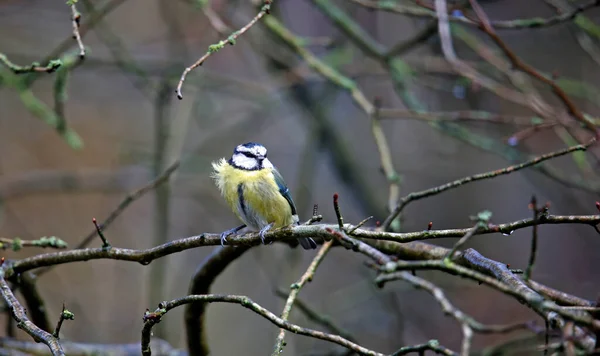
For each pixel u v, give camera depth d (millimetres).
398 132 15297
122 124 15961
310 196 13055
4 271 6305
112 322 13172
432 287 6246
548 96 13688
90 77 15102
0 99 14930
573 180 10086
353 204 14555
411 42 11039
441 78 12922
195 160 14102
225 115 15961
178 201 15273
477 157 14648
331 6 11398
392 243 6641
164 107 11812
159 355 8164
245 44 14523
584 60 13625
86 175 13148
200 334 7273
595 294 13133
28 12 13445
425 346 5117
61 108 9805
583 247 13844
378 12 13828
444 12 8672
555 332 5520
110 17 15609
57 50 9844
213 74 12828
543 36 13648
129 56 12086
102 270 13711
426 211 14664
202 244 5785
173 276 13961
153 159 12289
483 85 9398
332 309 12672
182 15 14117
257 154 7438
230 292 14008
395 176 8875
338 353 9219
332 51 12938
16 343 7512
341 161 13758
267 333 13492
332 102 13258
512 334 12711
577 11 9047
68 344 7707
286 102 14352
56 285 13289
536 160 6113
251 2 10891
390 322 13258
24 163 14828
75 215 14594
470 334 5992
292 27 15531
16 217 14148
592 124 8430
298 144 16234
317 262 6234
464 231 4824
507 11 13648
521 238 14164
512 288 4082
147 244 14344
